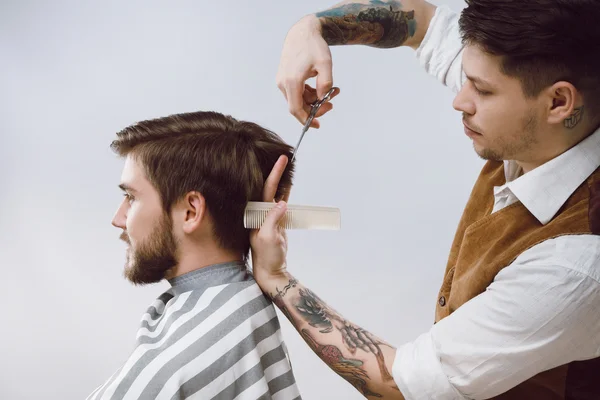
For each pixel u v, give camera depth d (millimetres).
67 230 2959
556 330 855
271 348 1000
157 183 994
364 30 1248
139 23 2922
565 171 928
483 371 896
